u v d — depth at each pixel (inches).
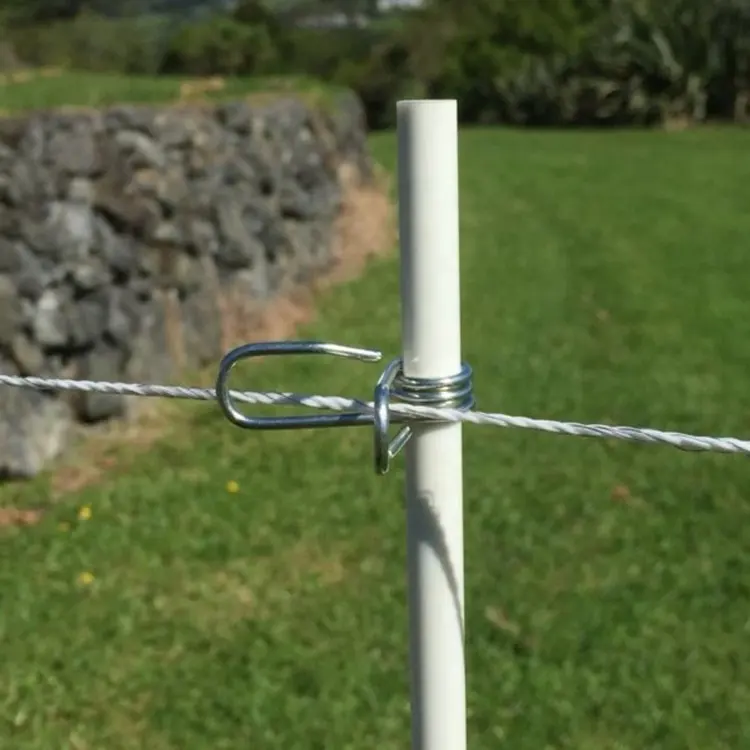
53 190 178.9
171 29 655.8
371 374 216.7
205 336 213.6
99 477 169.8
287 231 270.7
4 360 167.8
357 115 378.9
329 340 237.3
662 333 245.9
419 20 783.1
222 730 114.6
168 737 113.8
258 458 175.8
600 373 219.5
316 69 773.9
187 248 210.7
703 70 683.4
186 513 158.1
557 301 274.4
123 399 183.9
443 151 51.8
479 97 736.3
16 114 193.3
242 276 236.4
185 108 238.7
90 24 507.5
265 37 692.1
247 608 135.8
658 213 385.1
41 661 125.8
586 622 131.3
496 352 233.0
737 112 687.1
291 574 143.0
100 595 138.5
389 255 310.2
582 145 576.1
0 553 148.2
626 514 157.6
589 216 381.4
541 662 124.0
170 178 206.8
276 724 115.1
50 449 172.2
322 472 170.9
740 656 124.7
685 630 129.7
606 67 696.4
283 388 206.8
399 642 127.8
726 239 343.9
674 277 297.7
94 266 181.0
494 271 305.4
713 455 177.6
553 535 151.9
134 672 123.9
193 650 127.7
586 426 54.8
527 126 720.3
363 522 155.6
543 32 763.4
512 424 54.9
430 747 58.8
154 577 142.6
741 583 138.9
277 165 270.7
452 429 55.2
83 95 254.4
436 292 53.2
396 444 54.1
